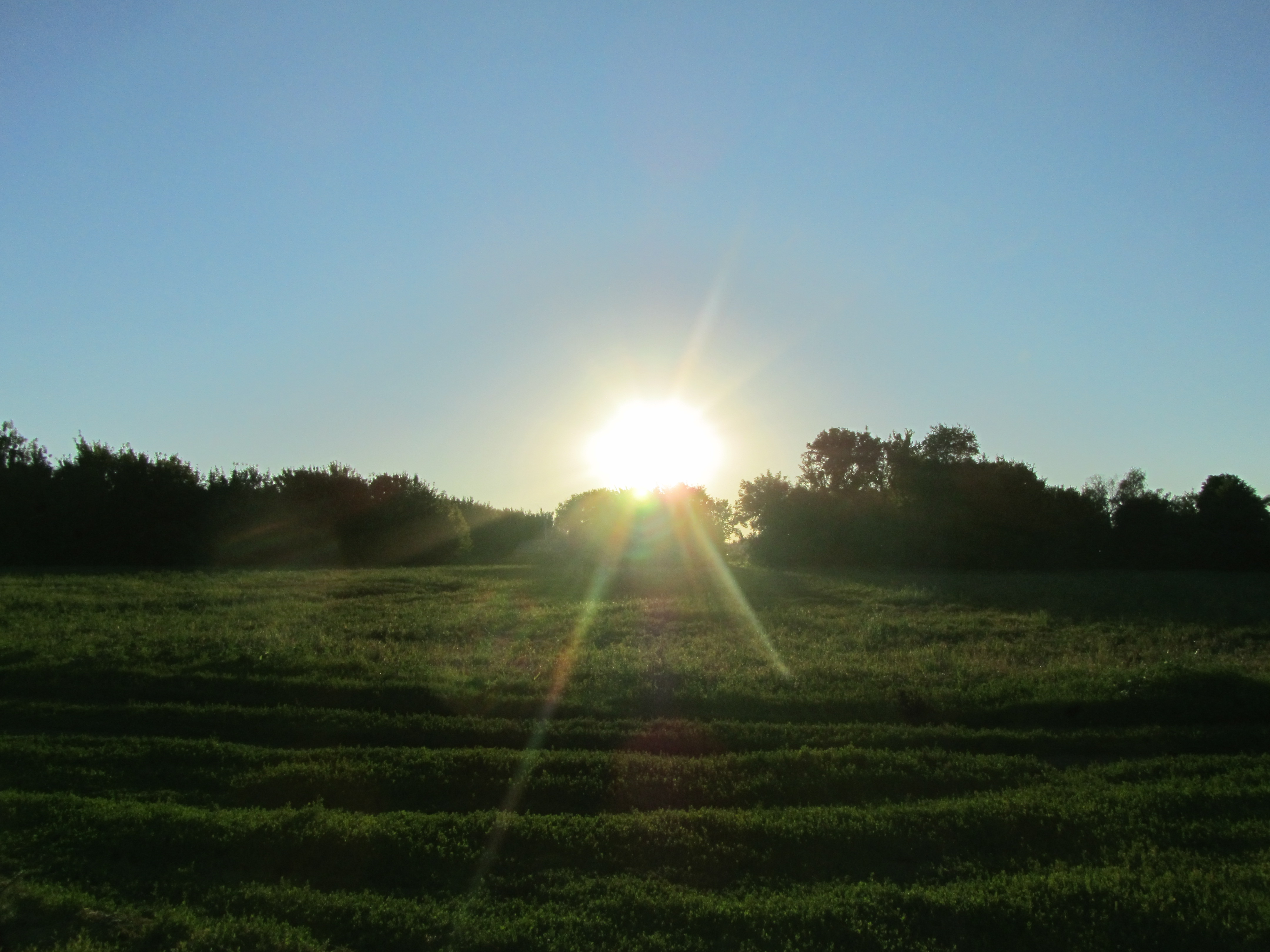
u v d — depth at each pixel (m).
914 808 9.21
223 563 48.38
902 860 8.30
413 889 7.63
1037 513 50.84
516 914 7.14
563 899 7.40
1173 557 52.25
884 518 51.31
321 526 51.06
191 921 6.80
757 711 13.45
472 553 59.19
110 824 8.49
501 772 10.25
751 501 54.72
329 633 19.64
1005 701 13.74
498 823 8.61
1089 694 13.92
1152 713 13.43
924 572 47.69
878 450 88.69
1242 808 9.32
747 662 16.89
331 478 53.16
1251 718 13.34
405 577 36.47
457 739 11.98
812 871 8.05
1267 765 10.95
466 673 15.34
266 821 8.55
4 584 28.55
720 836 8.52
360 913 7.01
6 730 12.12
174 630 19.03
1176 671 14.66
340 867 7.95
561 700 13.57
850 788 10.08
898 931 6.80
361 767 10.26
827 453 90.19
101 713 12.65
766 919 6.92
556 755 10.79
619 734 12.06
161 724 12.39
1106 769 10.91
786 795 9.88
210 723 12.39
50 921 6.83
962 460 56.28
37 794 9.30
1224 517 53.06
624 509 63.50
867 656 17.66
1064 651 18.64
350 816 8.86
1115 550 52.69
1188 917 6.95
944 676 15.47
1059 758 11.75
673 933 6.81
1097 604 28.14
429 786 9.85
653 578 37.62
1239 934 6.73
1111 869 7.83
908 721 13.25
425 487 57.16
